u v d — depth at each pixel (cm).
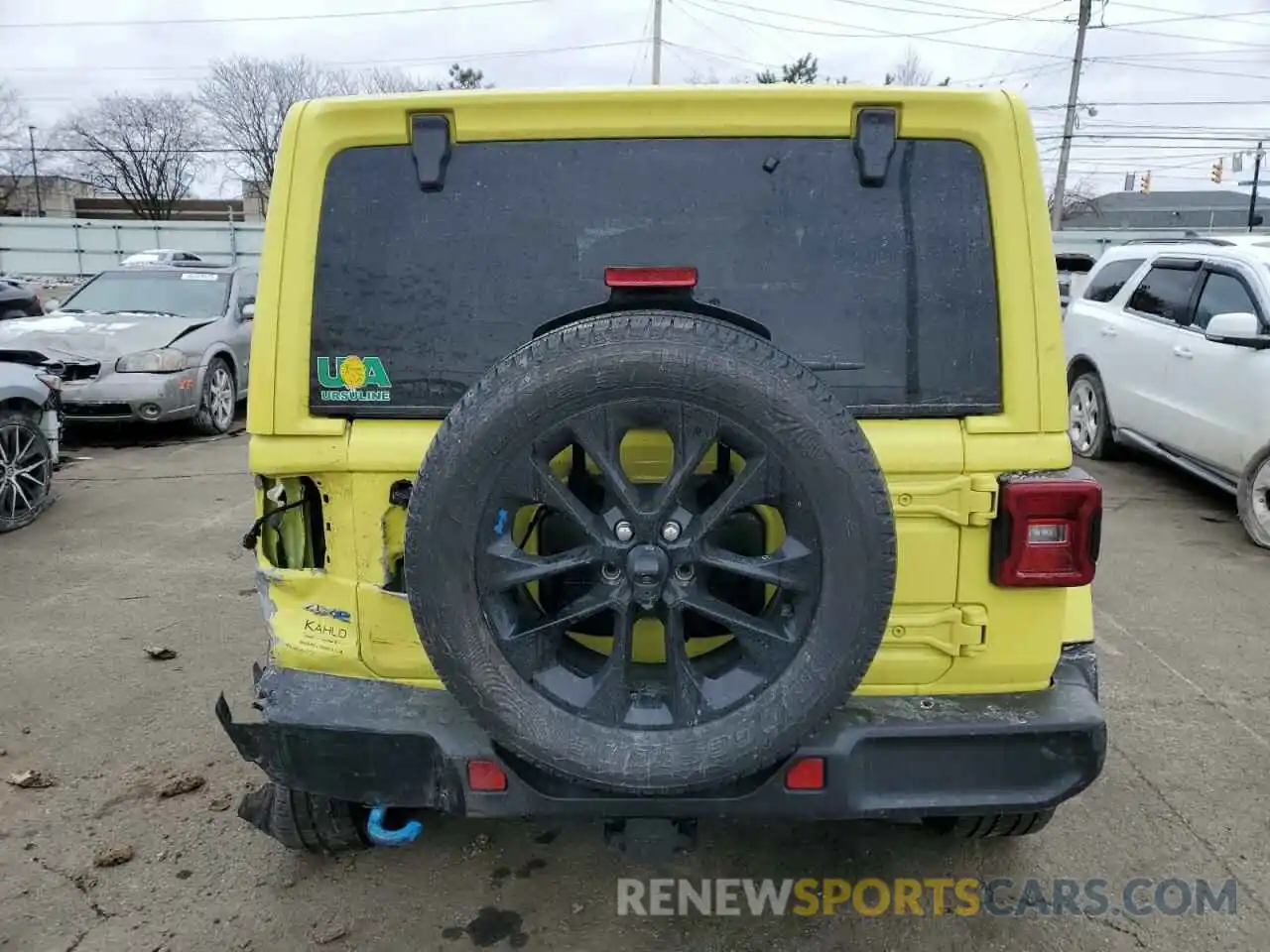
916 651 235
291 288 234
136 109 5722
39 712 406
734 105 228
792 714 207
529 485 207
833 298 232
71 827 325
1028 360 229
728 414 199
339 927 277
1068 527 225
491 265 234
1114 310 869
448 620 208
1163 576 590
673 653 213
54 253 3697
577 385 199
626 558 209
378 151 234
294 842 291
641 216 233
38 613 520
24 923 279
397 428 234
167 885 297
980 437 228
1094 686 244
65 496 773
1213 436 698
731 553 211
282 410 234
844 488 200
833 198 231
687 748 210
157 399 939
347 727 228
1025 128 227
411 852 312
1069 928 279
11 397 662
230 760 369
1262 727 400
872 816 226
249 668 450
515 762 225
